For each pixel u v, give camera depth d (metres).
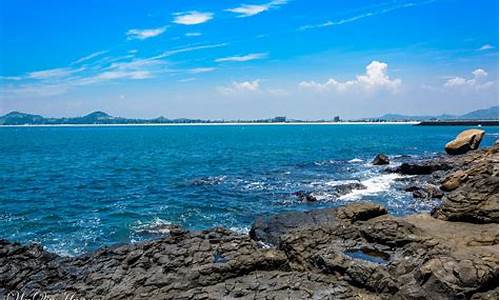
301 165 49.97
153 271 14.21
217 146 87.69
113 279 13.88
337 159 56.72
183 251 15.34
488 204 17.81
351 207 19.72
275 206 28.20
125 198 31.27
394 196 29.78
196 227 23.67
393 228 15.91
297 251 15.39
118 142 106.44
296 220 19.59
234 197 31.16
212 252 15.25
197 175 43.00
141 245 16.47
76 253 19.58
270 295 12.42
